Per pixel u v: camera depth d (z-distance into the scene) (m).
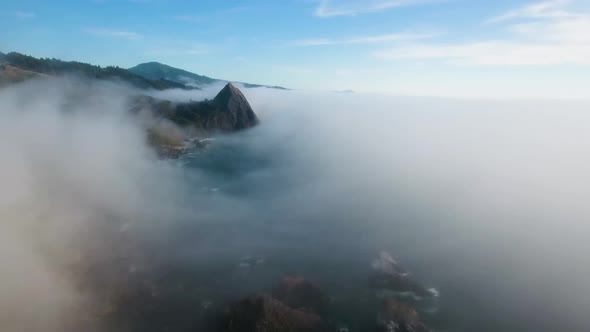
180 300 39.06
